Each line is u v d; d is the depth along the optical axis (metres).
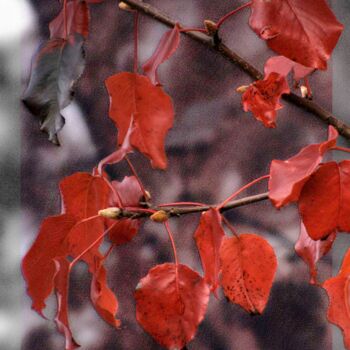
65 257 1.71
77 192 1.79
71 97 1.69
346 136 1.84
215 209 1.74
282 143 3.07
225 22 3.14
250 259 1.74
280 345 3.06
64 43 1.70
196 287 1.73
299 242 1.79
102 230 1.79
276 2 1.67
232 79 3.14
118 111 1.72
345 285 1.70
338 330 3.02
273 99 1.77
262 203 3.07
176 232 3.15
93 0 1.75
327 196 1.67
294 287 3.05
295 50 1.67
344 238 2.92
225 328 3.09
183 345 1.72
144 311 1.72
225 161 3.14
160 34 3.11
